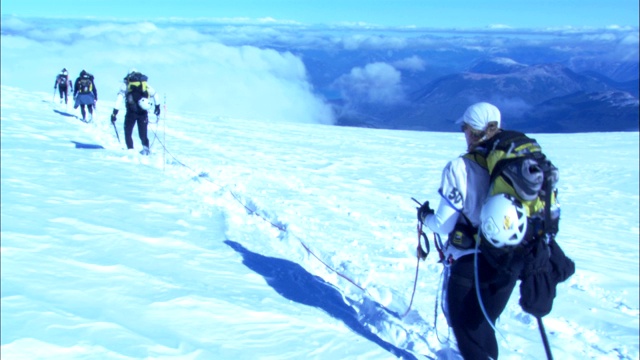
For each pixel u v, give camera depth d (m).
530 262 3.08
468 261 3.32
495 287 3.26
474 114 3.25
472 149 3.27
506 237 3.02
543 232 3.10
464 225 3.26
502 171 3.07
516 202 3.04
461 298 3.35
